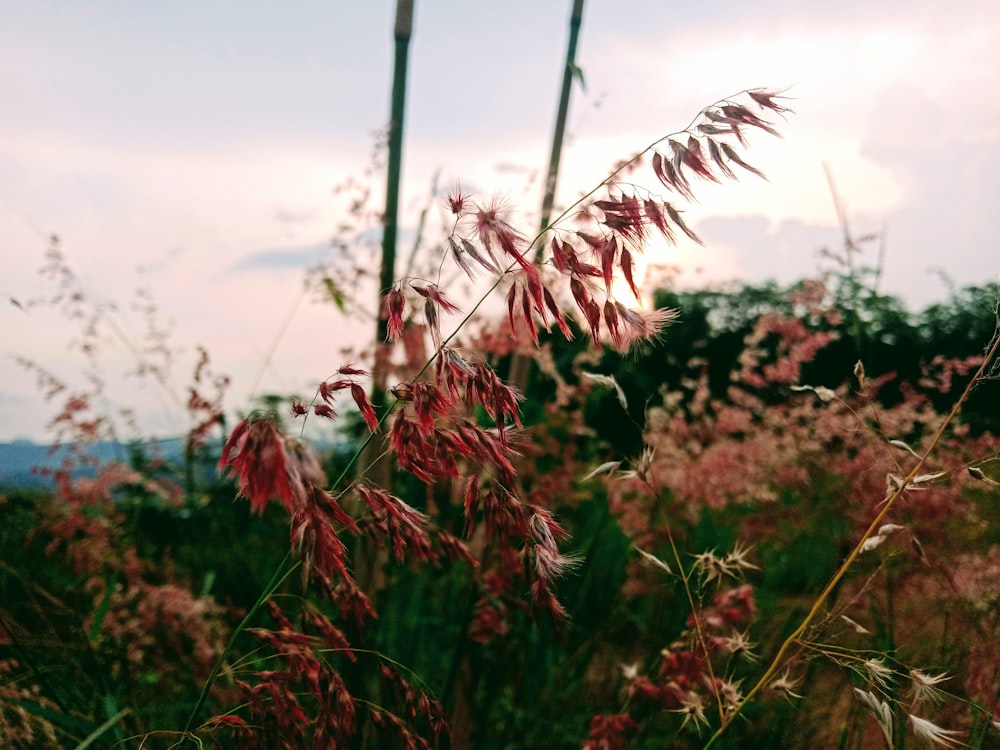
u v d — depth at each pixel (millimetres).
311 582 1690
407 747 1701
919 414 3199
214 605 3268
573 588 3953
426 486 3496
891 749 1652
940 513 2574
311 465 1270
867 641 2490
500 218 1388
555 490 4156
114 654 2877
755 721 2824
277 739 1688
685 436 4352
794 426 3734
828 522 3301
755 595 3154
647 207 1419
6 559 3518
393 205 3129
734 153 1413
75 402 4094
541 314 1432
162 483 4395
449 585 3760
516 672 3398
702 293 9391
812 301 3836
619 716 2555
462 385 1501
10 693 2137
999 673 2348
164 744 2436
